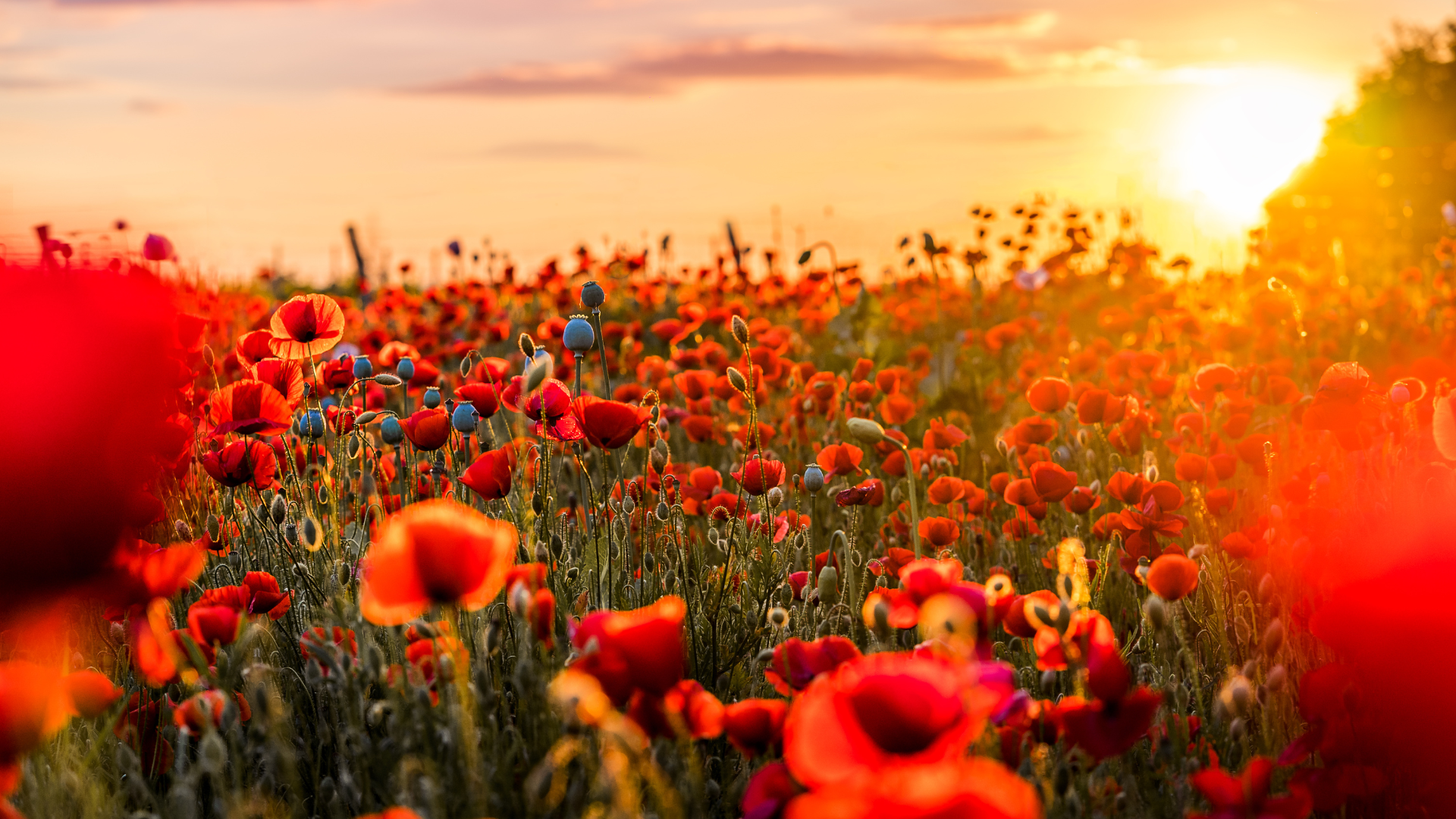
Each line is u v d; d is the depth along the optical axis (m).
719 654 2.30
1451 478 2.30
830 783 1.24
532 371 2.07
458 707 1.69
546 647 1.85
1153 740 1.96
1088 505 2.86
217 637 1.82
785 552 2.55
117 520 2.26
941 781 1.05
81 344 2.33
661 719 1.58
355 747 1.77
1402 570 1.88
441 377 3.46
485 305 7.12
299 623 2.32
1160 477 3.74
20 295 2.35
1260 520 2.67
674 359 4.83
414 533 1.51
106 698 1.70
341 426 2.68
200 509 2.86
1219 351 5.45
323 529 2.47
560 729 1.76
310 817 2.00
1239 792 1.48
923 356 5.57
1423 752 1.88
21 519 2.16
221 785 1.58
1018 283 7.74
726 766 2.04
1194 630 2.73
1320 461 3.07
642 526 2.48
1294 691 2.19
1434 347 5.64
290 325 2.64
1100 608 2.86
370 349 5.96
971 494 3.19
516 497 2.47
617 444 2.19
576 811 1.62
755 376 4.08
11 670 1.52
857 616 2.23
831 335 7.22
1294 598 2.47
